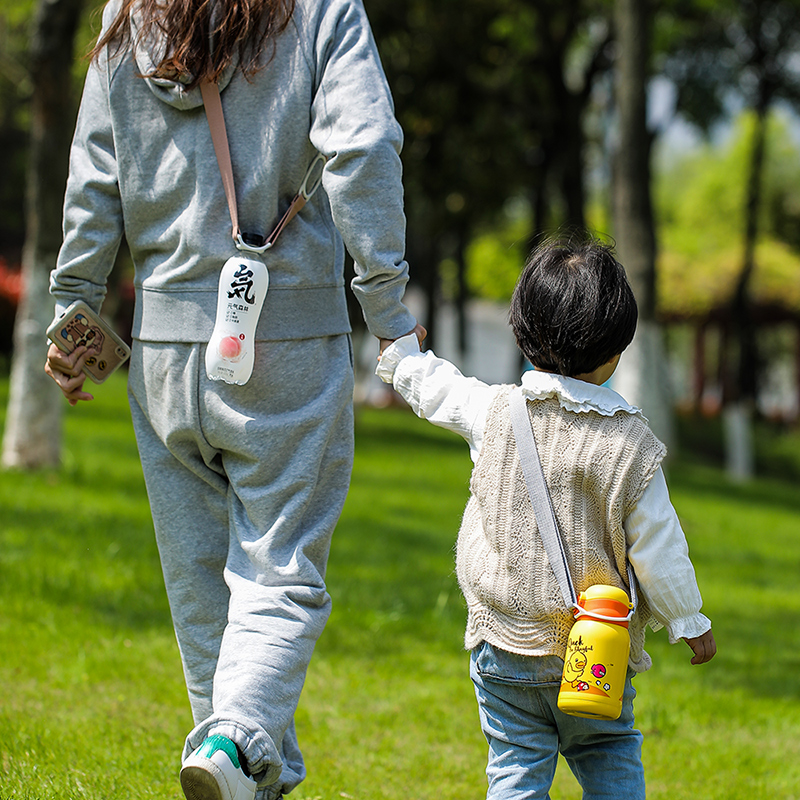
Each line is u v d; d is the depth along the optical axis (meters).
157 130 2.90
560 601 2.71
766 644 7.93
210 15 2.81
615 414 2.75
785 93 25.94
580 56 27.97
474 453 2.88
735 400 23.92
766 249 39.56
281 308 2.87
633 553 2.69
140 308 3.00
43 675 5.02
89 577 7.09
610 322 2.77
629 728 2.84
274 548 2.80
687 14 22.58
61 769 3.81
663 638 7.77
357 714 5.02
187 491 3.04
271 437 2.84
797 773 4.73
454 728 4.94
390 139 2.72
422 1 19.38
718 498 18.47
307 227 2.92
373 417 23.94
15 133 29.09
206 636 3.01
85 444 13.96
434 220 22.28
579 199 22.14
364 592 7.71
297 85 2.82
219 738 2.47
